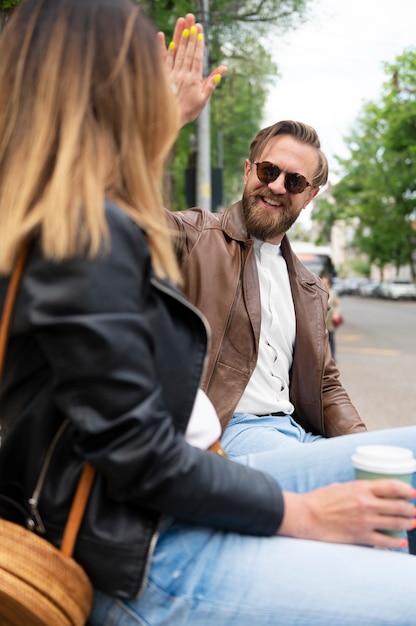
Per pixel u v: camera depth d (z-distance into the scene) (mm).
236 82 22172
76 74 1271
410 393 10352
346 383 11391
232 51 17891
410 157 38906
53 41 1289
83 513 1219
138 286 1207
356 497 1295
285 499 1302
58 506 1225
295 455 1647
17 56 1318
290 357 2582
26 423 1238
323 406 2604
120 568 1211
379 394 10203
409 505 1308
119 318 1150
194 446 1344
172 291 1274
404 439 1685
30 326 1152
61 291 1146
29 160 1245
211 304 2424
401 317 35281
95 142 1261
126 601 1269
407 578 1267
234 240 2525
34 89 1279
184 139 16562
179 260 2490
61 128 1249
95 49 1289
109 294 1156
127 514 1227
